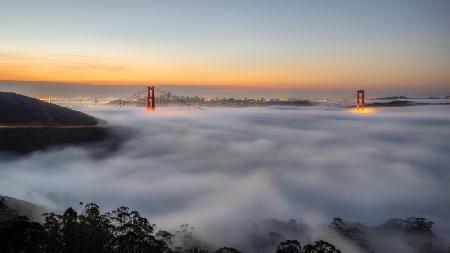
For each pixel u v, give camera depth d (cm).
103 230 3338
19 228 2811
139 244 3198
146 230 3672
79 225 3253
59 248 2889
